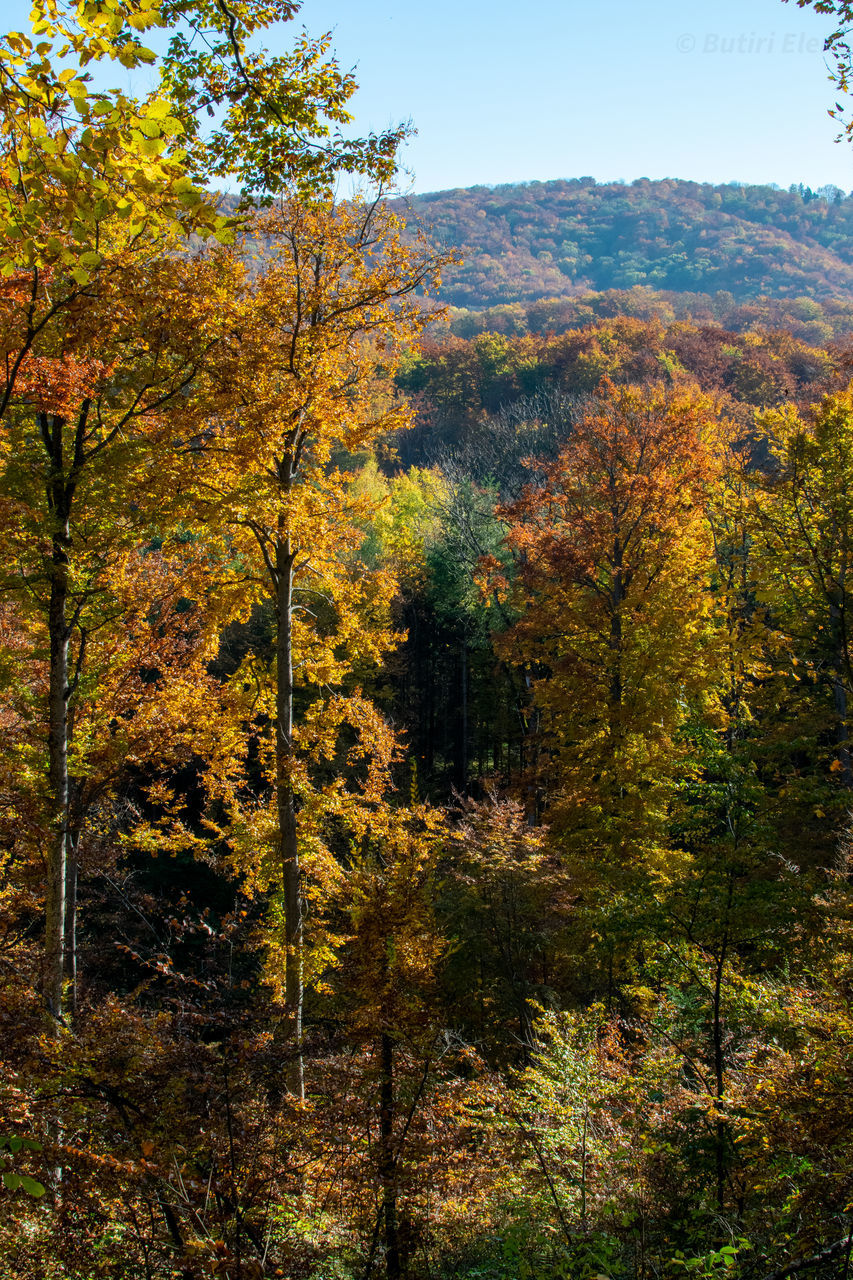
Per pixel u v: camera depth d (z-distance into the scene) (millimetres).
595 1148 7426
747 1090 6742
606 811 17031
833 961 7844
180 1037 5359
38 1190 2805
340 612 12891
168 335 8484
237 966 13008
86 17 3256
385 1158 5227
